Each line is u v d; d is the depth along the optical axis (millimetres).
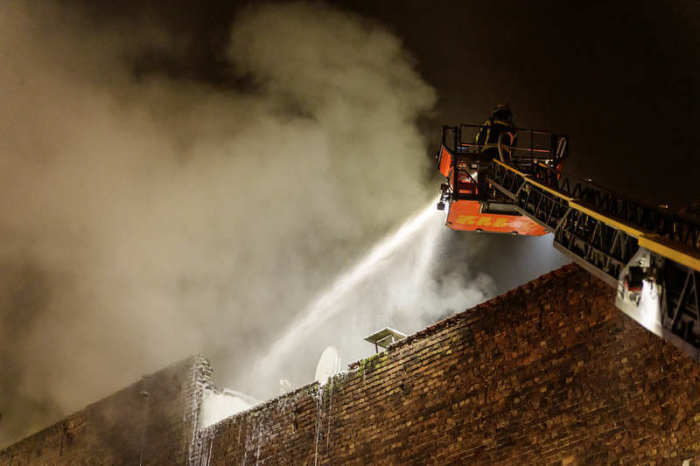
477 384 15820
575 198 10891
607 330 13992
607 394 13477
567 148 16906
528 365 15086
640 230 8531
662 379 12750
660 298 7484
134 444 23672
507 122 17344
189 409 22812
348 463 17469
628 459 12680
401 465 16312
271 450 19609
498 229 17516
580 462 13320
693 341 7051
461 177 16859
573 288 14930
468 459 15148
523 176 13758
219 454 21000
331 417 18641
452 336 16906
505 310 16062
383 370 18078
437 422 16141
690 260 6922
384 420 17297
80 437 25609
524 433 14453
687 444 11977
